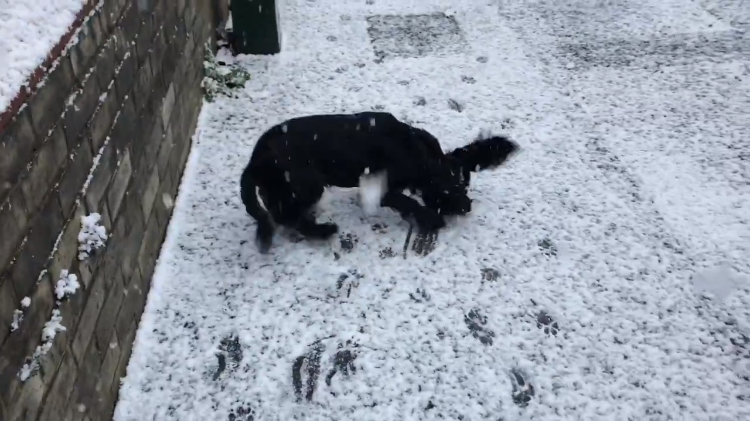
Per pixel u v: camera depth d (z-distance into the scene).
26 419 1.60
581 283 2.79
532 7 5.14
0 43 1.60
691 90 4.09
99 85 2.17
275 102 3.95
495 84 4.16
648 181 3.37
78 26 1.94
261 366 2.44
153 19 2.90
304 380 2.40
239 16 4.26
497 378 2.41
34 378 1.65
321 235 2.97
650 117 3.86
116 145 2.33
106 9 2.26
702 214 3.15
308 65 4.32
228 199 3.22
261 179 2.88
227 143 3.60
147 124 2.75
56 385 1.79
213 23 4.38
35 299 1.65
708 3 5.14
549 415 2.29
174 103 3.24
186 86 3.51
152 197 2.80
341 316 2.64
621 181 3.37
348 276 2.82
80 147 1.98
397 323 2.61
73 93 1.92
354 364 2.45
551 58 4.45
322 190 3.00
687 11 5.03
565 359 2.48
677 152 3.57
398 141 3.01
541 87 4.13
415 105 3.94
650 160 3.52
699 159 3.52
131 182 2.51
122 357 2.37
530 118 3.85
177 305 2.67
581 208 3.19
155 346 2.50
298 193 2.92
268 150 2.90
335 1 5.18
